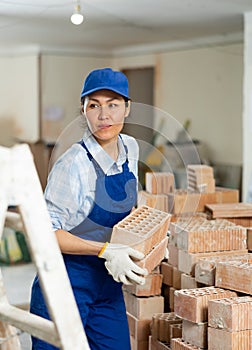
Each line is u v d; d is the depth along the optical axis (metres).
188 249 2.89
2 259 6.68
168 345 2.81
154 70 9.05
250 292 2.47
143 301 3.05
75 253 2.26
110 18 6.50
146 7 5.84
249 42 6.11
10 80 9.59
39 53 9.27
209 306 2.41
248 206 3.42
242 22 6.74
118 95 2.23
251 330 2.37
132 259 2.25
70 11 6.07
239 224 3.35
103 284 2.47
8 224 1.85
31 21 6.75
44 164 8.80
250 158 6.08
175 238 3.02
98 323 2.50
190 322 2.53
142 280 2.22
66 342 1.64
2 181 1.60
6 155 1.62
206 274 2.73
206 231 2.90
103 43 8.85
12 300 5.07
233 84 7.73
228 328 2.33
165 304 3.21
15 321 1.82
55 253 1.65
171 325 2.78
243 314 2.34
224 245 2.94
